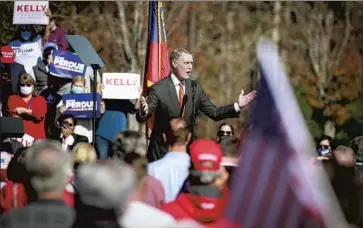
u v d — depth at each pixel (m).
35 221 6.45
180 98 12.30
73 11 32.59
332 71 46.75
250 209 6.09
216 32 52.38
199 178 7.21
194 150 7.28
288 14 50.53
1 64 16.28
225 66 52.53
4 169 9.45
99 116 14.10
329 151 15.24
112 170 6.09
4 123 13.24
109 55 39.81
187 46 47.50
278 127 6.00
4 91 16.33
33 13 17.42
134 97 14.55
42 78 16.19
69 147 13.94
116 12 39.44
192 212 7.12
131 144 8.21
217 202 7.14
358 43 48.09
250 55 52.62
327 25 47.97
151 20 15.14
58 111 14.62
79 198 6.27
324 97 45.00
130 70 37.56
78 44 13.73
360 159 11.88
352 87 46.22
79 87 14.90
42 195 6.49
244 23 52.72
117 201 6.04
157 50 15.07
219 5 52.38
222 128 14.50
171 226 6.82
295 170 5.98
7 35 20.73
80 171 6.16
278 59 6.04
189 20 47.84
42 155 6.46
